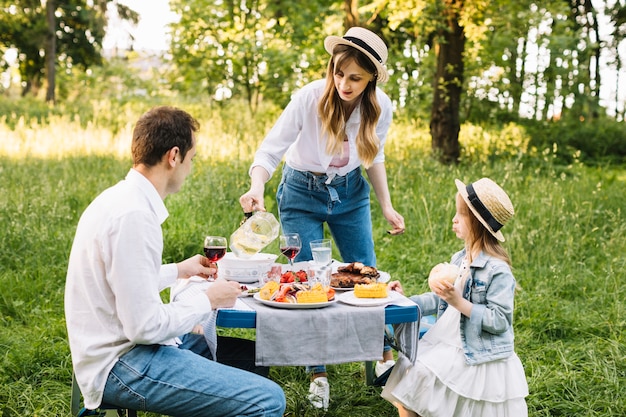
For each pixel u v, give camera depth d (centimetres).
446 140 1113
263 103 1714
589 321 505
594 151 1584
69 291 253
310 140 371
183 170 267
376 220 767
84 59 2873
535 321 498
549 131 1583
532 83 1614
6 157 1036
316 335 272
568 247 638
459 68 1118
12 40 2623
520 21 1205
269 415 251
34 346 430
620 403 377
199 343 310
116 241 240
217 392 249
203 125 1295
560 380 406
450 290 294
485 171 929
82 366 251
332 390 392
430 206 764
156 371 249
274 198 800
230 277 315
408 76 1495
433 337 315
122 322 244
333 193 381
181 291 306
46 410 362
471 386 295
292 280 309
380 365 396
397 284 320
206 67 1512
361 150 368
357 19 1150
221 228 679
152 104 1809
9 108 1777
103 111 1642
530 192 816
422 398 298
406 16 1065
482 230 309
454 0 1093
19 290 536
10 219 670
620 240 671
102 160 1059
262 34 1463
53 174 921
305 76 1416
